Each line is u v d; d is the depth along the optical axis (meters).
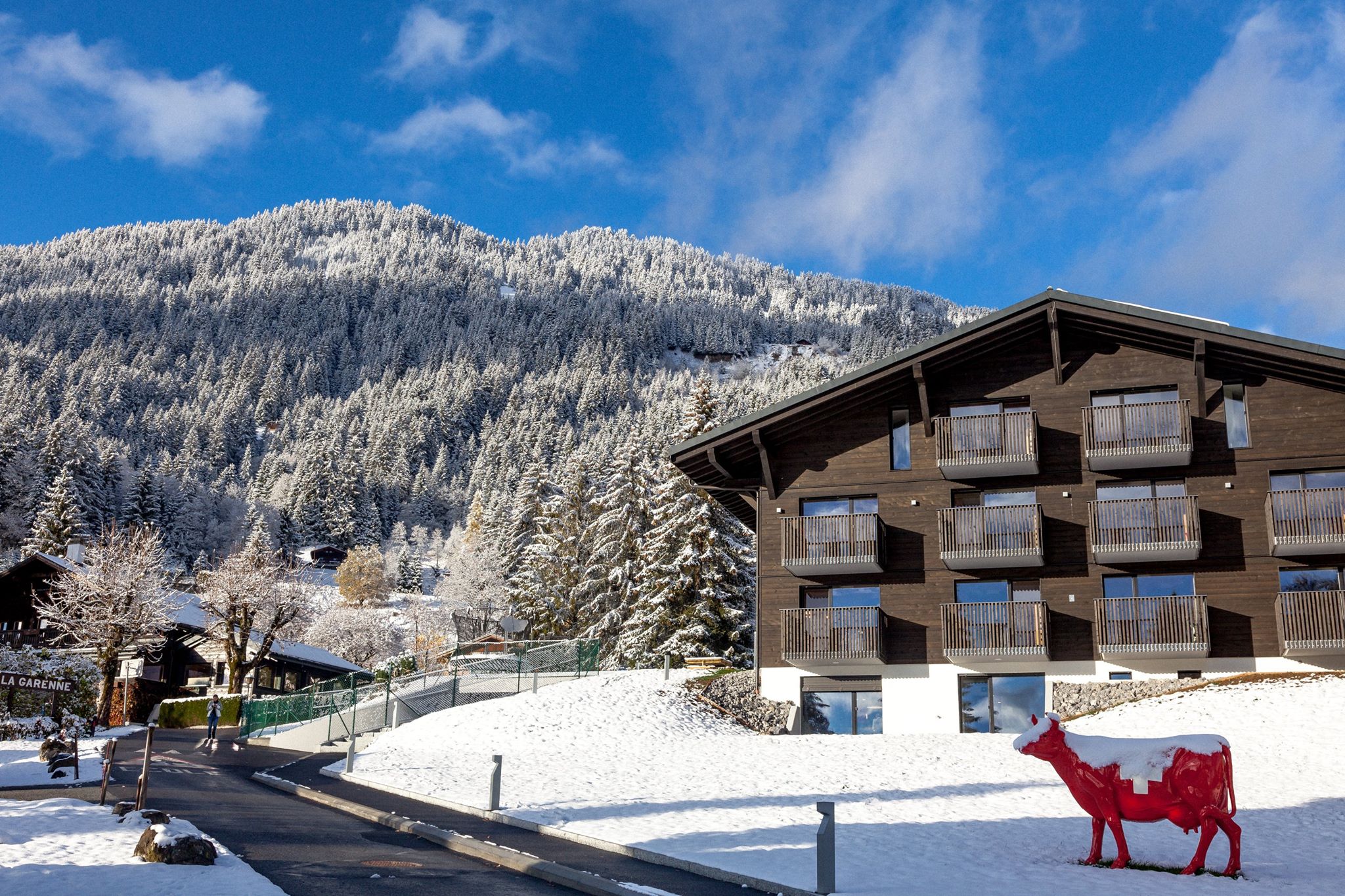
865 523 30.61
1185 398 29.50
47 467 131.12
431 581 160.50
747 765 23.97
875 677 30.67
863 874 13.11
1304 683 26.47
